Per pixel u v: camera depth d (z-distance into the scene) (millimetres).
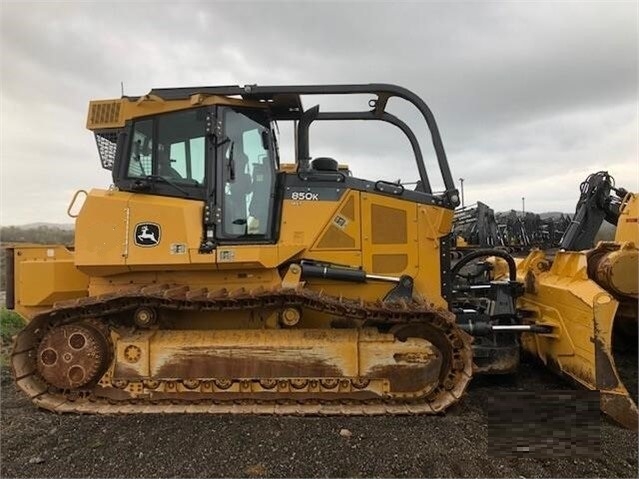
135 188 5121
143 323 5008
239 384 4828
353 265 5199
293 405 4766
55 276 5328
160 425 4449
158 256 4910
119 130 5293
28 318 5375
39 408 4938
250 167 5223
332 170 5434
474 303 6199
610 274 4949
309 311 5164
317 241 5199
